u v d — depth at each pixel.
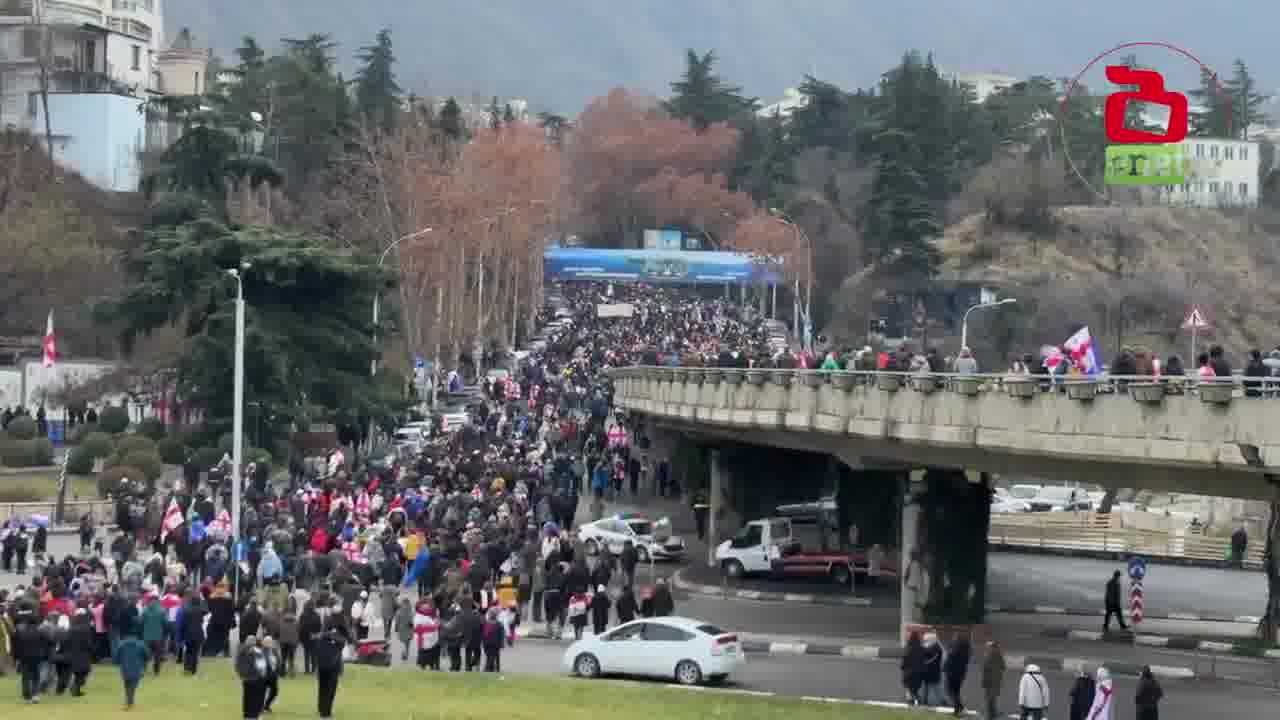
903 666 44.38
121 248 128.75
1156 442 38.94
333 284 94.44
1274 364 38.91
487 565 55.44
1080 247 197.38
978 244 197.00
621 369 100.62
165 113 157.88
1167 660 54.03
